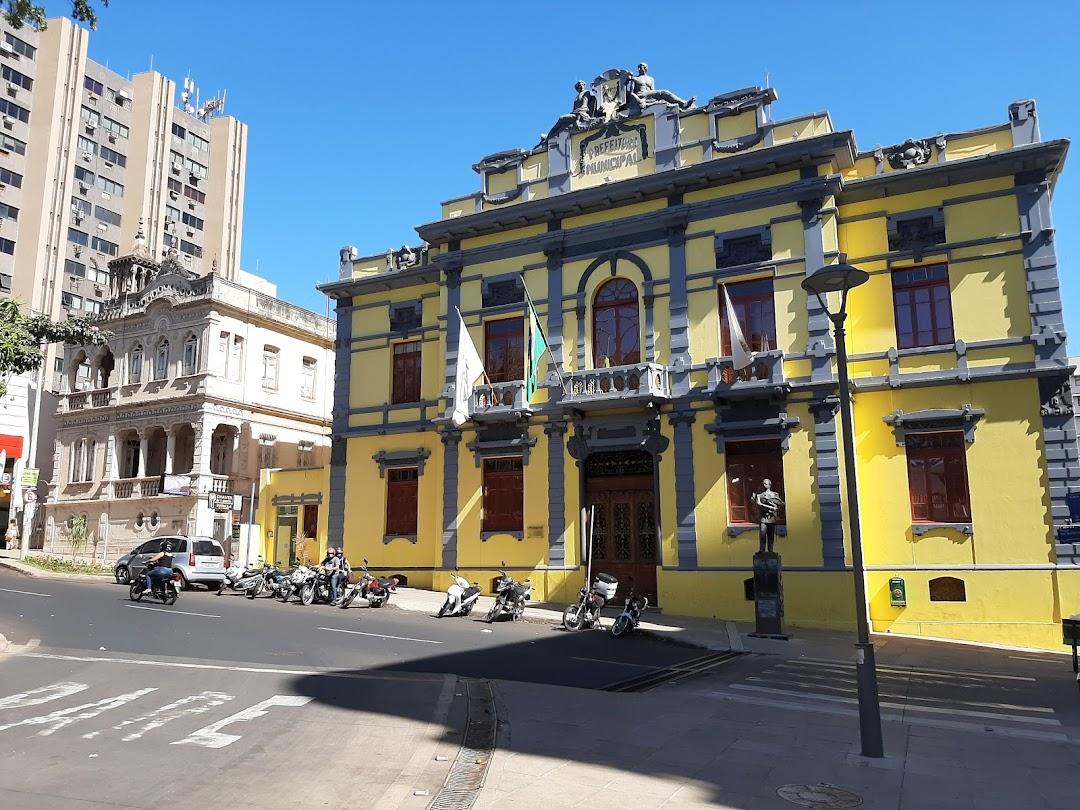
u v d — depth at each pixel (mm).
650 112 22781
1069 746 8258
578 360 22625
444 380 24578
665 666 13469
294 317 38094
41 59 57781
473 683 11211
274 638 15023
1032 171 19453
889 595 18969
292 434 37250
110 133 61406
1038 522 18156
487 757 7590
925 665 14344
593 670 12703
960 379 19047
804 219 20516
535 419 22922
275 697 10000
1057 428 18328
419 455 25359
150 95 64062
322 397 39312
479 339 24312
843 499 19297
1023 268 19203
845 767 7352
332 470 27109
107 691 10297
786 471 19750
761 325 20844
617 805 6219
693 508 20516
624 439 21703
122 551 34688
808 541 19297
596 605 18156
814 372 19859
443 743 8047
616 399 21031
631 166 22828
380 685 10812
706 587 19984
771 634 16719
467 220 24312
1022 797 6559
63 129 57594
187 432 36406
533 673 12250
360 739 8156
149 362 36062
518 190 24297
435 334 26094
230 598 22922
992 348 19047
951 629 18406
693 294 21516
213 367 34000
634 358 22250
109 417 36750
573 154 23750
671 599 20328
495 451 23422
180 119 66875
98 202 59656
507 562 22703
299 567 22672
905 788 6770
